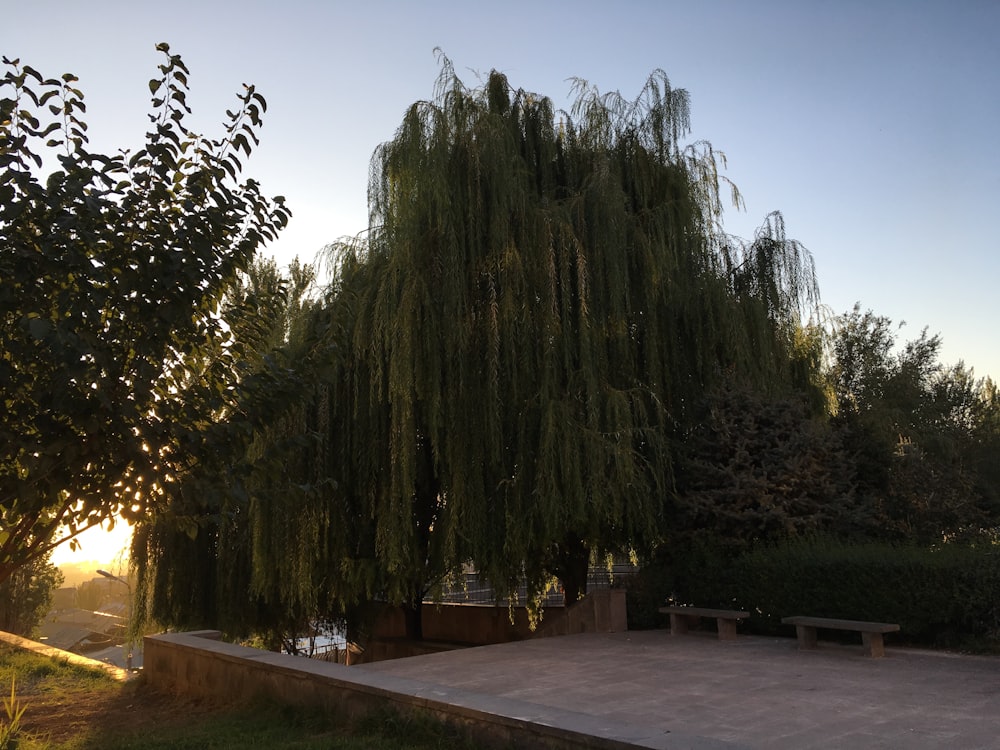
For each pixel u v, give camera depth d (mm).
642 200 15312
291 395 6336
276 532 14266
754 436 13555
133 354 5457
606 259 13906
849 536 12945
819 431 13438
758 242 16375
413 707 6727
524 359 13359
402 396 12992
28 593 31672
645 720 6883
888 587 10859
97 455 5164
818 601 11656
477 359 13453
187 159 6188
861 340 23672
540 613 16969
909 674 8812
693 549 13688
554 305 13211
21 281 5098
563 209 13961
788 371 15562
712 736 6234
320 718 7527
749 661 10086
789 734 6242
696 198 15898
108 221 5523
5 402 5215
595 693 8211
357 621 18312
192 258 5590
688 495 13555
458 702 6430
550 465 12617
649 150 15859
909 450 14867
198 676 9719
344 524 14773
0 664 12555
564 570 16016
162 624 17297
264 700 8414
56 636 67062
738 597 12891
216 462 5867
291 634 18969
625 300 14000
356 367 13758
